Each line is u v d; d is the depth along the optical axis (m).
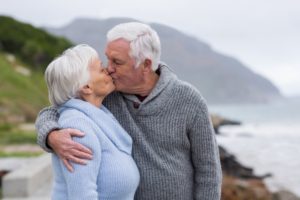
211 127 3.18
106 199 2.81
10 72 52.00
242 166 19.44
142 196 3.08
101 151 2.80
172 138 3.08
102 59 3.06
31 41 68.19
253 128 62.72
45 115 2.93
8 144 24.19
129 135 3.03
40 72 63.97
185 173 3.13
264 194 12.52
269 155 31.17
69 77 2.83
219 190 3.23
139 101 3.11
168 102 3.08
